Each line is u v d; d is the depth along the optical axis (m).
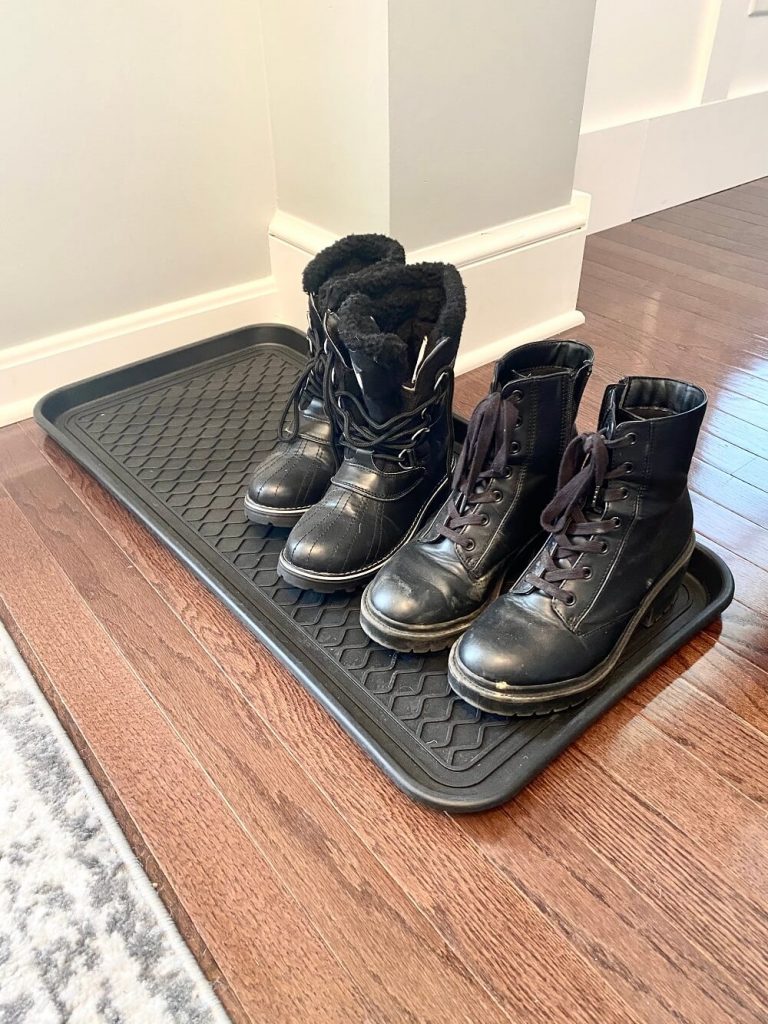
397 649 0.75
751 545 0.92
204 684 0.76
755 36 2.08
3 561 0.91
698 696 0.73
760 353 1.35
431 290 0.82
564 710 0.70
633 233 1.95
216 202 1.30
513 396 0.71
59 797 0.65
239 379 1.27
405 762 0.66
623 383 0.71
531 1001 0.52
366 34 1.01
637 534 0.71
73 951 0.56
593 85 1.77
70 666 0.78
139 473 1.04
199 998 0.53
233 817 0.64
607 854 0.61
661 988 0.53
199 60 1.17
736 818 0.63
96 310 1.25
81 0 1.04
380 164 1.10
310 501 0.91
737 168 2.27
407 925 0.56
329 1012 0.52
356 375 0.78
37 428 1.19
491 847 0.61
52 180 1.12
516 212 1.29
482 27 1.07
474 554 0.76
